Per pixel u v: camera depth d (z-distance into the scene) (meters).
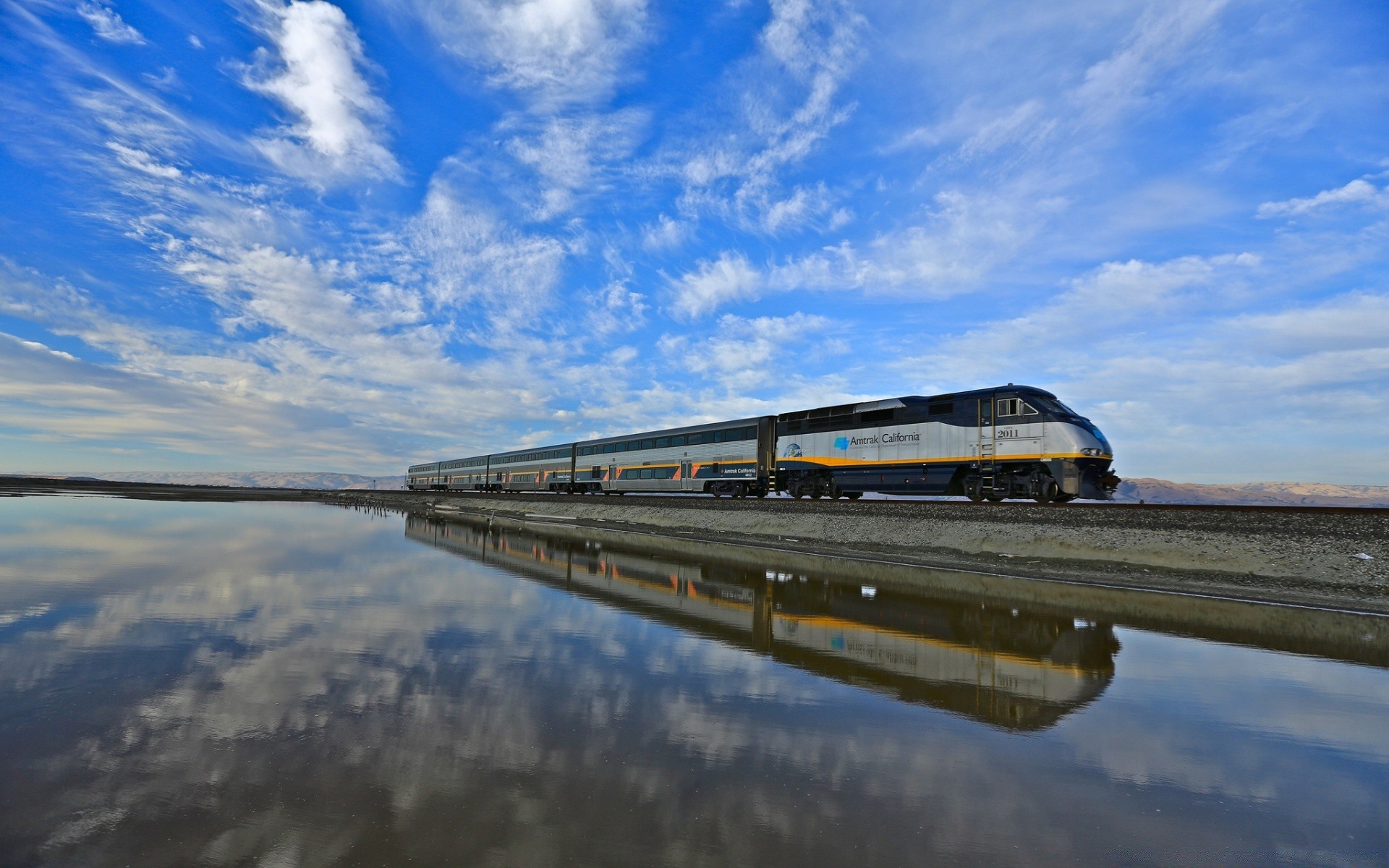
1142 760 6.88
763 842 5.09
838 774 6.41
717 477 38.66
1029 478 23.66
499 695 8.63
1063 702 8.69
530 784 6.03
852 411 30.50
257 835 5.01
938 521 24.75
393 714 7.81
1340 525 16.45
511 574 20.92
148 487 138.25
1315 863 4.95
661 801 5.77
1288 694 9.11
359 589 17.28
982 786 6.21
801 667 10.30
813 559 25.16
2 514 43.59
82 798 5.54
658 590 17.94
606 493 51.47
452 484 89.44
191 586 16.84
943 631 12.99
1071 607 15.41
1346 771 6.66
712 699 8.64
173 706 7.89
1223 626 13.41
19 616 12.77
